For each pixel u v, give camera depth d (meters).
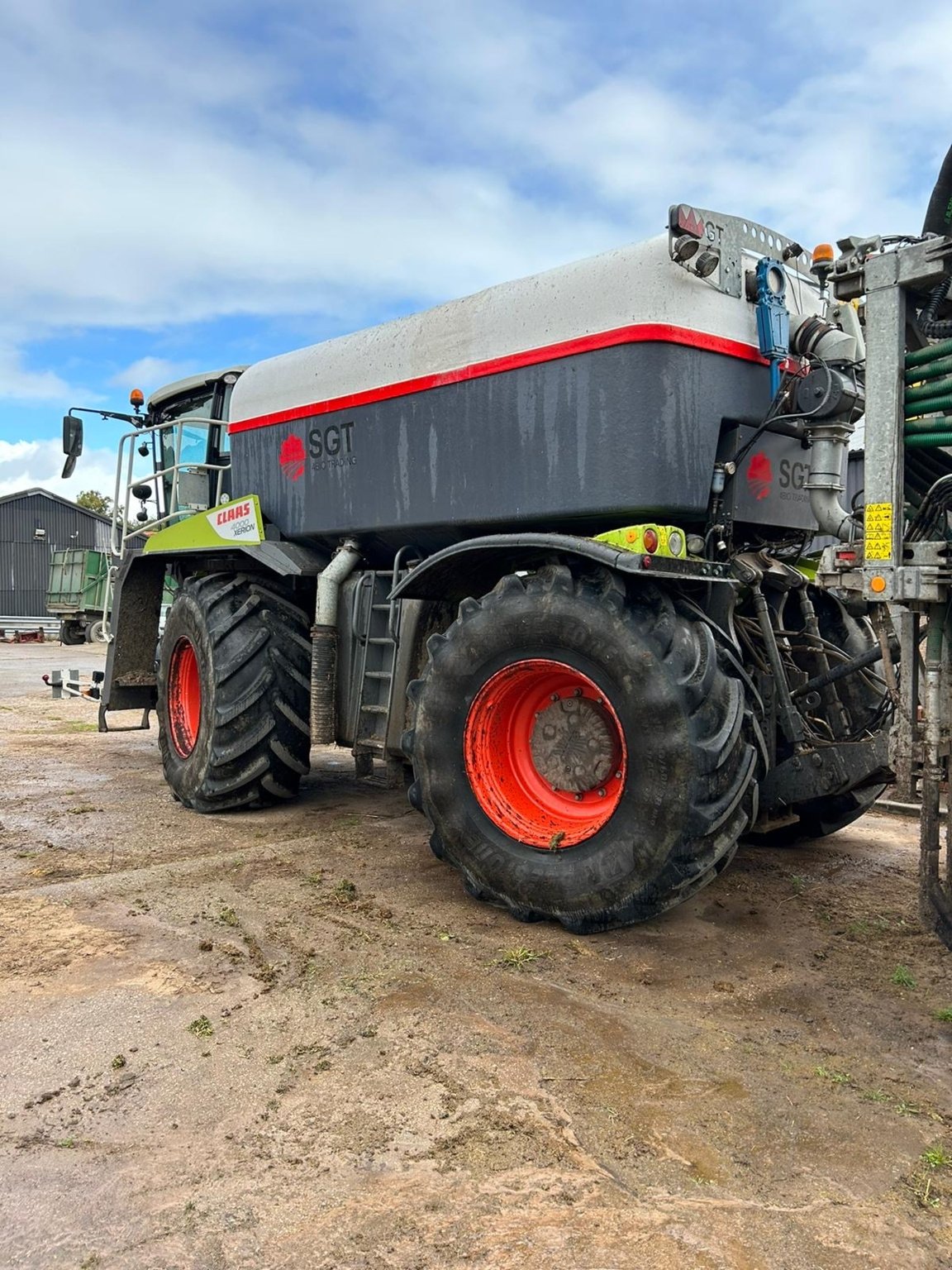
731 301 3.54
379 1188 1.91
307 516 4.86
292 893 3.80
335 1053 2.46
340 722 4.84
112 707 6.44
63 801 5.59
